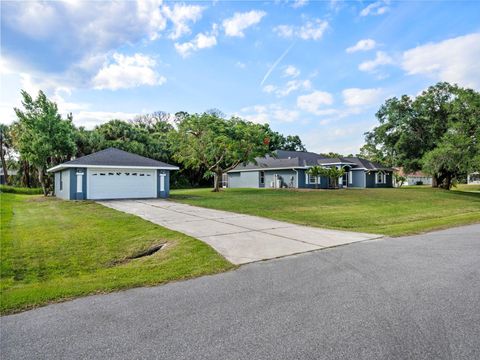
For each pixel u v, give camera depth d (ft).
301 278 17.21
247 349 9.93
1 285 19.01
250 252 23.44
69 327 11.81
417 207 60.03
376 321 11.71
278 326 11.48
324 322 11.71
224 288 15.92
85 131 111.55
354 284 15.96
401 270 18.24
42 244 28.30
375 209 54.90
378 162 134.21
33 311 13.50
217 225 35.27
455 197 83.20
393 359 9.19
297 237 29.14
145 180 70.74
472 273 17.39
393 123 119.03
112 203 58.75
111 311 13.28
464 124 76.48
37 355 9.85
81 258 24.70
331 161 111.04
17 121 121.19
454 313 12.26
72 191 64.44
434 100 109.81
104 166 65.77
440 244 25.70
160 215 43.14
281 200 64.85
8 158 145.28
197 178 139.33
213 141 81.51
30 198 74.59
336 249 24.32
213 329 11.36
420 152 111.65
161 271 19.44
